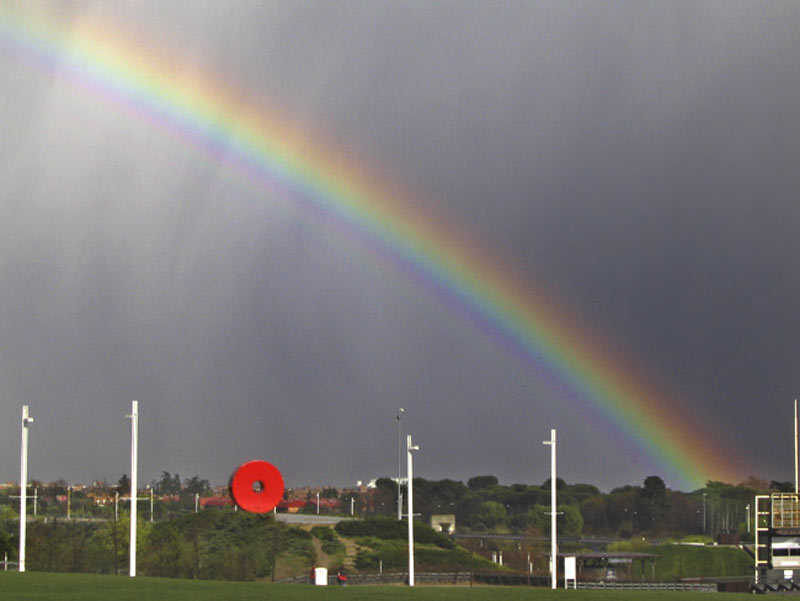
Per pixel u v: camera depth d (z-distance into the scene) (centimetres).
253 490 6531
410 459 7519
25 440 6397
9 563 9094
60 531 13575
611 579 13600
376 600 4584
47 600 4250
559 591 5134
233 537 14212
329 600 4544
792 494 9388
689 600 4962
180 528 14600
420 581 12075
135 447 6325
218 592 4644
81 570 11825
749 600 5106
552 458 7512
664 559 18475
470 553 15700
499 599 4750
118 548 12744
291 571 13088
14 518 14788
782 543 9281
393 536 15612
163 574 12244
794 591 8844
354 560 13888
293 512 19600
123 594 4469
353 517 17475
